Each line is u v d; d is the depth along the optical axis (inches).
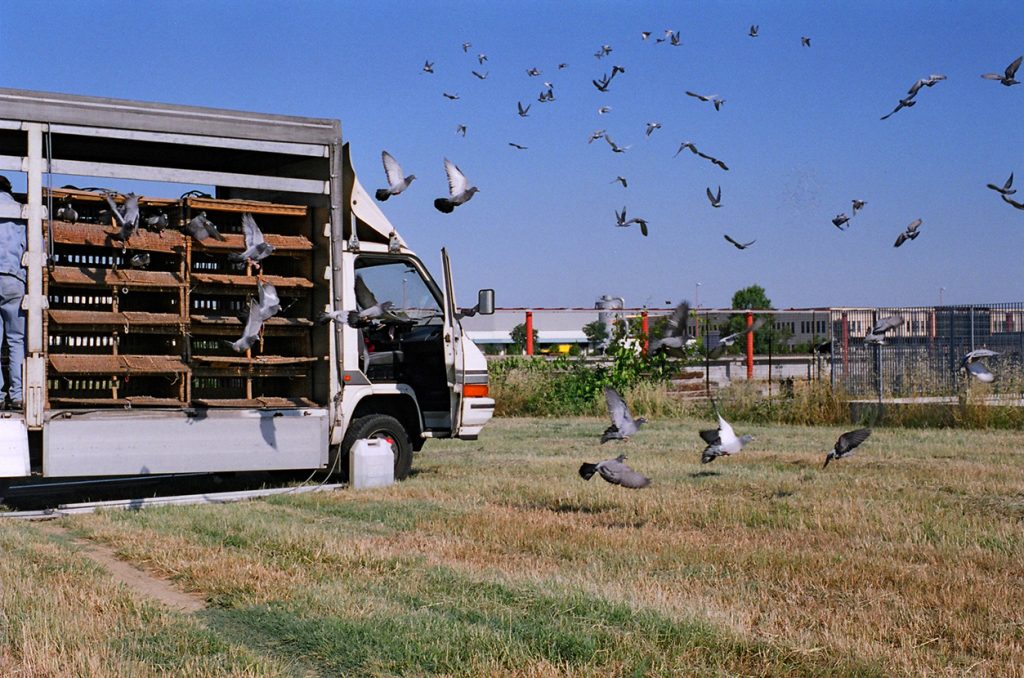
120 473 450.9
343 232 520.1
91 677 219.0
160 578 322.3
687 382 1091.9
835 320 964.0
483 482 517.7
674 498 458.9
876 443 692.7
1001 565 328.2
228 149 511.5
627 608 267.3
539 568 326.0
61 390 486.3
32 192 437.4
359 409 538.9
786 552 344.5
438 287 558.3
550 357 1102.4
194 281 486.0
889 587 301.4
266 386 534.9
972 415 826.8
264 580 308.0
